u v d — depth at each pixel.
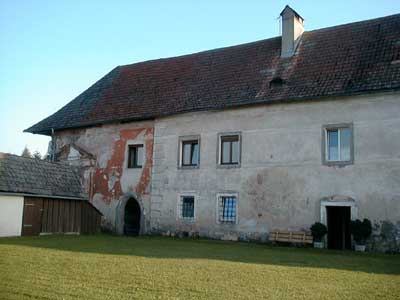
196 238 22.83
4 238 19.27
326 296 8.27
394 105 18.81
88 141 27.95
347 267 12.56
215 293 8.21
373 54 20.84
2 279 9.09
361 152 19.23
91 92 30.31
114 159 26.72
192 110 23.59
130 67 30.75
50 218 22.64
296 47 23.89
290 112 21.20
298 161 20.66
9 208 20.81
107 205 26.55
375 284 9.65
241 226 21.73
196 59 27.86
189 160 24.23
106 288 8.45
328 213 19.81
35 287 8.39
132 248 16.28
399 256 16.70
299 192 20.44
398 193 18.23
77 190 24.62
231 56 26.36
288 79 22.02
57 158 28.92
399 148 18.47
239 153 22.34
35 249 14.66
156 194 24.78
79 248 15.61
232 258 13.91
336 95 19.67
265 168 21.47
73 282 8.94
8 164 22.11
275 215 20.91
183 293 8.15
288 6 24.14
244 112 22.47
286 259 14.16
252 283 9.30
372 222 18.58
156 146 25.22
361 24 23.36
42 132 29.86
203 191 23.14
